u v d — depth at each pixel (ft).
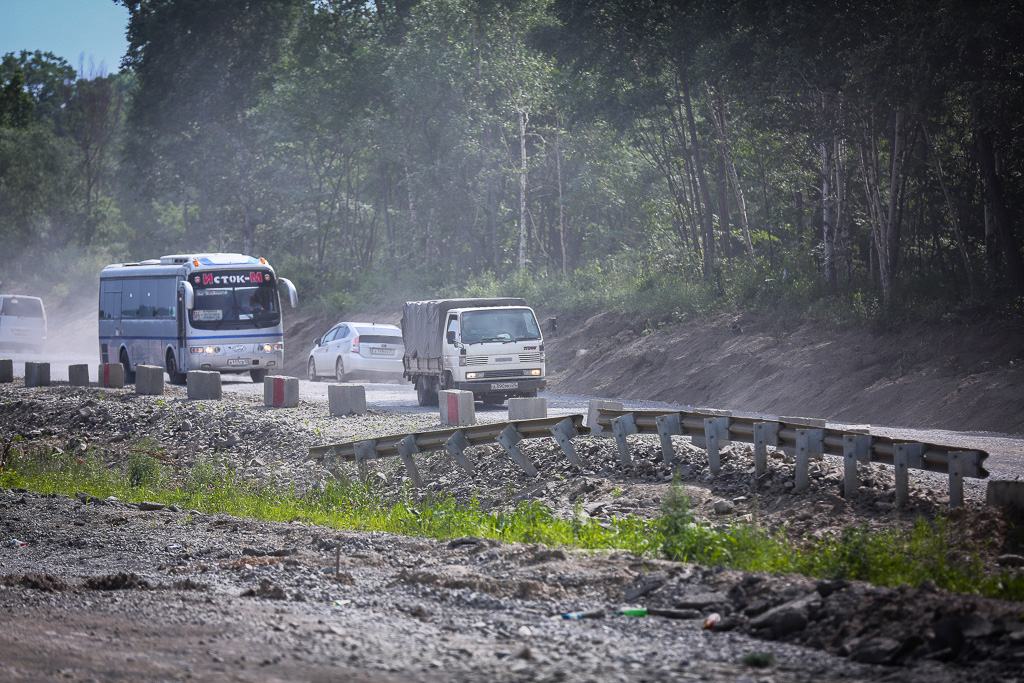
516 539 97.40
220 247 589.32
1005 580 65.62
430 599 71.00
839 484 103.40
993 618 52.90
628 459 124.57
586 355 305.32
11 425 234.38
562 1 333.42
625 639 58.23
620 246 454.40
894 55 225.15
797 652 53.98
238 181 551.18
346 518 123.13
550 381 305.12
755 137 360.07
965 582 67.92
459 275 461.78
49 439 216.33
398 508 122.62
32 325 508.94
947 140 284.61
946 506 93.50
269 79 546.67
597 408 132.98
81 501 139.74
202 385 237.86
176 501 146.61
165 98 546.67
